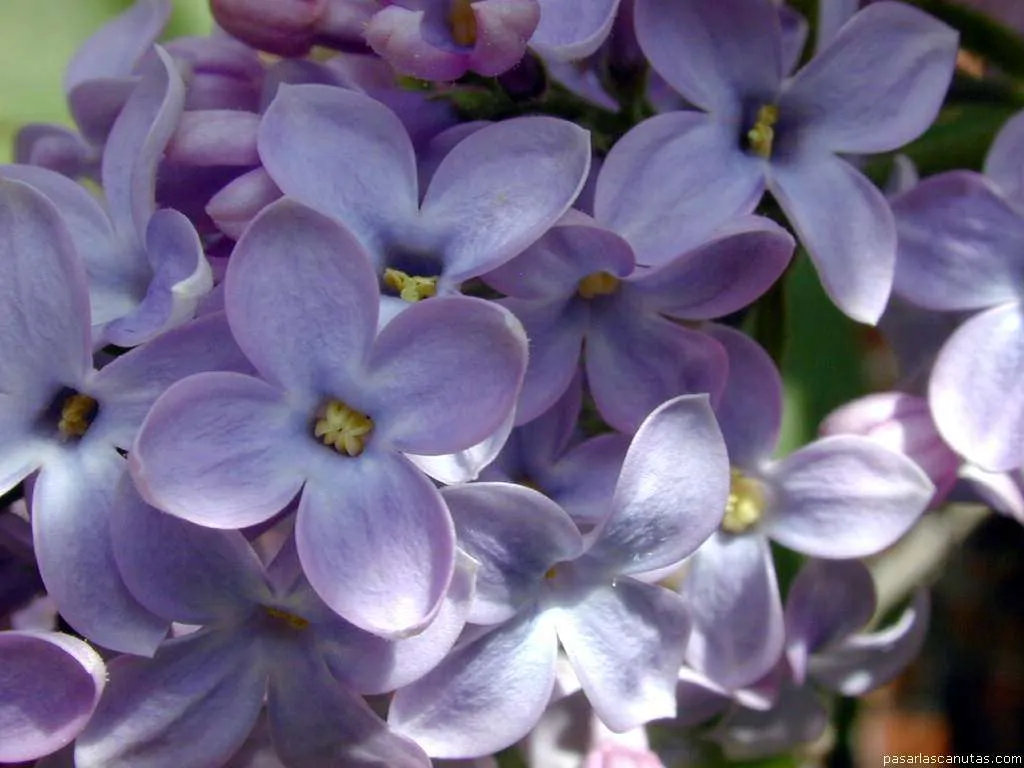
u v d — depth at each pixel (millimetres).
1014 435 63
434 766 68
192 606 56
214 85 67
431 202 58
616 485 59
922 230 65
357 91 61
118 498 53
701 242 58
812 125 64
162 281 55
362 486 54
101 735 57
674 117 62
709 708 76
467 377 52
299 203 51
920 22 63
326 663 58
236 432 53
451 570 50
